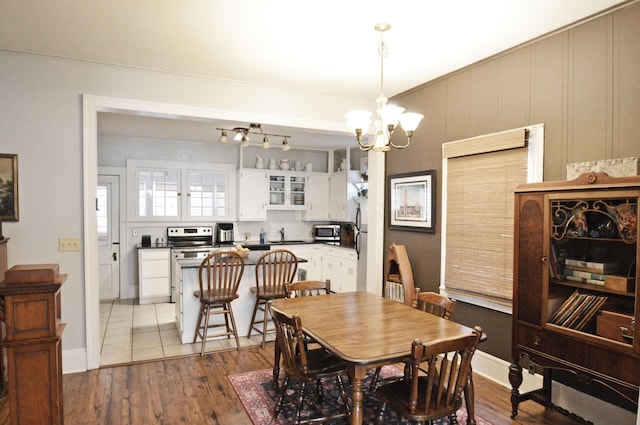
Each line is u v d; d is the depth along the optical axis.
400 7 2.38
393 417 2.58
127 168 6.18
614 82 2.39
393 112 2.35
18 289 1.49
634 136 2.30
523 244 2.51
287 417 2.58
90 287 3.32
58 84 3.21
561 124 2.69
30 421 1.53
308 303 2.88
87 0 2.32
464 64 3.34
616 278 2.10
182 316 4.09
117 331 4.51
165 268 6.00
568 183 2.27
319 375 2.32
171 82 3.56
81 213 3.29
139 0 2.31
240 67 3.43
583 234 2.21
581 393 2.47
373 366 1.88
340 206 6.88
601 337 2.10
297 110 4.06
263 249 6.43
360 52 3.09
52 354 1.55
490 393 2.96
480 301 3.27
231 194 6.84
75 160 3.27
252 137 6.18
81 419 2.56
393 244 3.96
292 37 2.81
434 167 3.77
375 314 2.59
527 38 2.82
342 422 2.54
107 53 3.13
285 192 6.99
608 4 2.34
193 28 2.68
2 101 3.07
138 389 2.99
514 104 3.00
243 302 4.36
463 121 3.45
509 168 3.02
